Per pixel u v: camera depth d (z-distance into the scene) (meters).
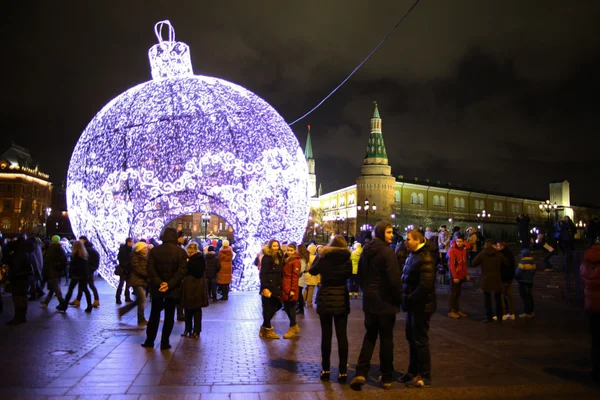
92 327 9.48
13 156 84.44
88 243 12.64
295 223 14.85
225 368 6.45
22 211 81.06
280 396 5.31
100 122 13.67
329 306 5.93
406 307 5.93
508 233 97.31
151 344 7.70
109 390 5.41
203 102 13.77
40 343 7.91
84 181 13.56
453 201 106.75
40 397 5.16
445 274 17.80
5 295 14.55
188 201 13.85
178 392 5.36
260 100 14.87
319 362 6.91
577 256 13.47
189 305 8.49
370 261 5.86
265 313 8.67
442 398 5.40
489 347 7.96
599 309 6.05
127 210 13.43
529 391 5.64
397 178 101.19
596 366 6.07
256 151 13.98
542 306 13.02
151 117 13.38
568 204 110.94
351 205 103.38
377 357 7.43
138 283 9.74
